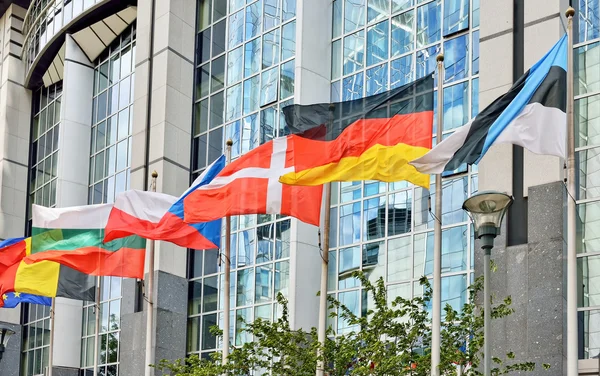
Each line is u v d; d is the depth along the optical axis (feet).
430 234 89.56
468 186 86.94
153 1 125.39
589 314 72.54
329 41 105.40
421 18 96.43
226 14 120.88
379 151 66.64
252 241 107.76
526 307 72.54
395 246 92.27
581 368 69.67
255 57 114.62
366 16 102.22
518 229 75.51
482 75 80.69
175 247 114.62
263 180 75.05
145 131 120.57
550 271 71.72
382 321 67.15
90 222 96.12
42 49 155.12
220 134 117.39
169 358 110.83
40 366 148.87
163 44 121.49
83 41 148.25
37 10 159.63
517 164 76.74
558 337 70.08
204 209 76.84
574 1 79.97
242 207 75.00
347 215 97.66
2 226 159.12
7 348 152.76
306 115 69.00
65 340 137.59
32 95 167.94
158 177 116.67
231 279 109.29
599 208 74.28
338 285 96.78
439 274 64.39
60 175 145.59
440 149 61.21
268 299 103.86
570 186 58.44
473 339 66.08
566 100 60.90
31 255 95.45
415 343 79.10
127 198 88.02
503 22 80.12
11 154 163.22
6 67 167.12
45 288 100.48
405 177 65.77
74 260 94.22
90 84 150.51
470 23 91.30
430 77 66.85
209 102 120.37
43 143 161.99
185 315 113.91
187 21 123.75
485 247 55.83
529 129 59.62
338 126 68.23
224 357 80.69
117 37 144.77
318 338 75.05
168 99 119.34
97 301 101.65
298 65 102.37
